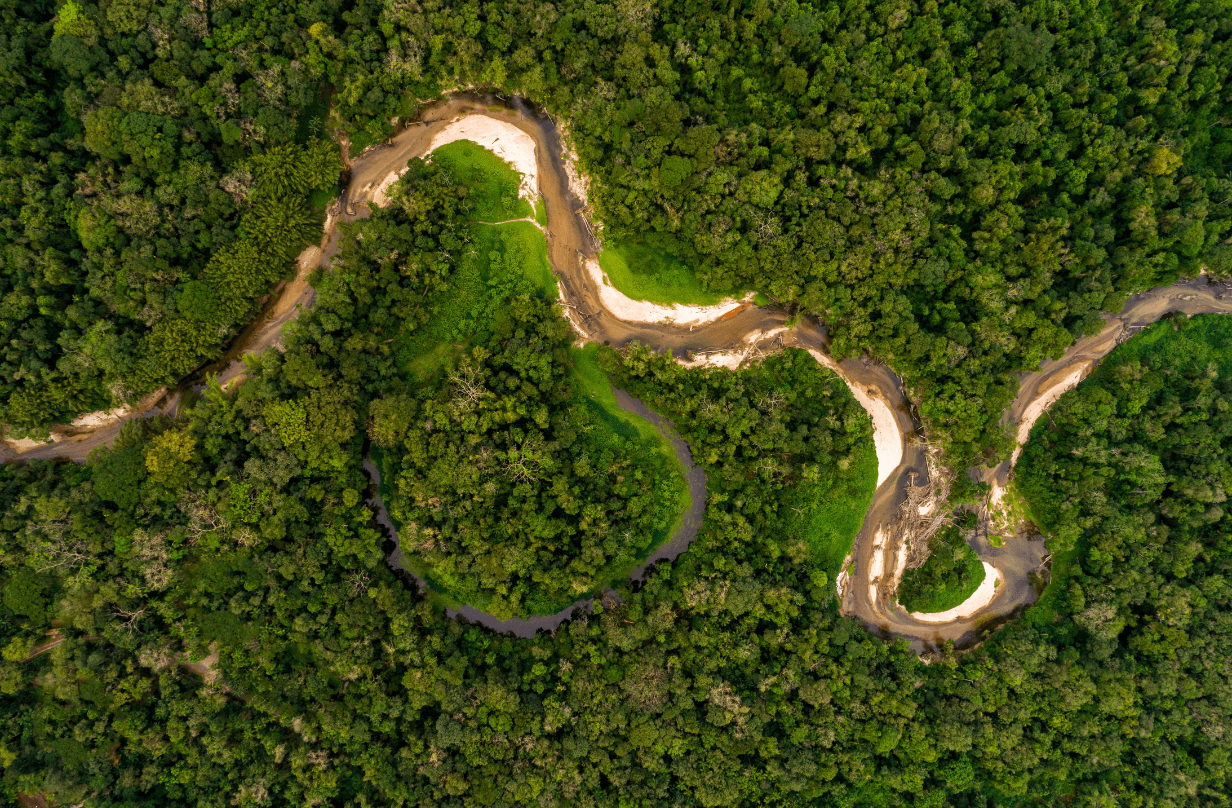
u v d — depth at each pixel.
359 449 58.38
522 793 53.00
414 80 57.22
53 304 51.06
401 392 56.84
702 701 56.78
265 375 53.94
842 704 55.56
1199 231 53.47
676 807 54.38
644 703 55.00
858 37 55.00
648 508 58.94
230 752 52.00
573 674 56.12
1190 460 56.38
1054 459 59.06
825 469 58.44
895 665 57.34
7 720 49.88
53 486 53.38
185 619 52.97
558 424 58.00
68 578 50.03
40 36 50.25
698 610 57.34
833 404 59.16
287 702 53.97
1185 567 55.34
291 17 53.25
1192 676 55.06
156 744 50.94
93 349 51.44
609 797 54.44
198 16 51.62
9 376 51.41
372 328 57.31
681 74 57.88
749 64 57.41
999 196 55.28
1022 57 53.69
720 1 55.75
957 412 56.62
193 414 54.44
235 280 54.06
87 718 50.50
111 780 50.56
